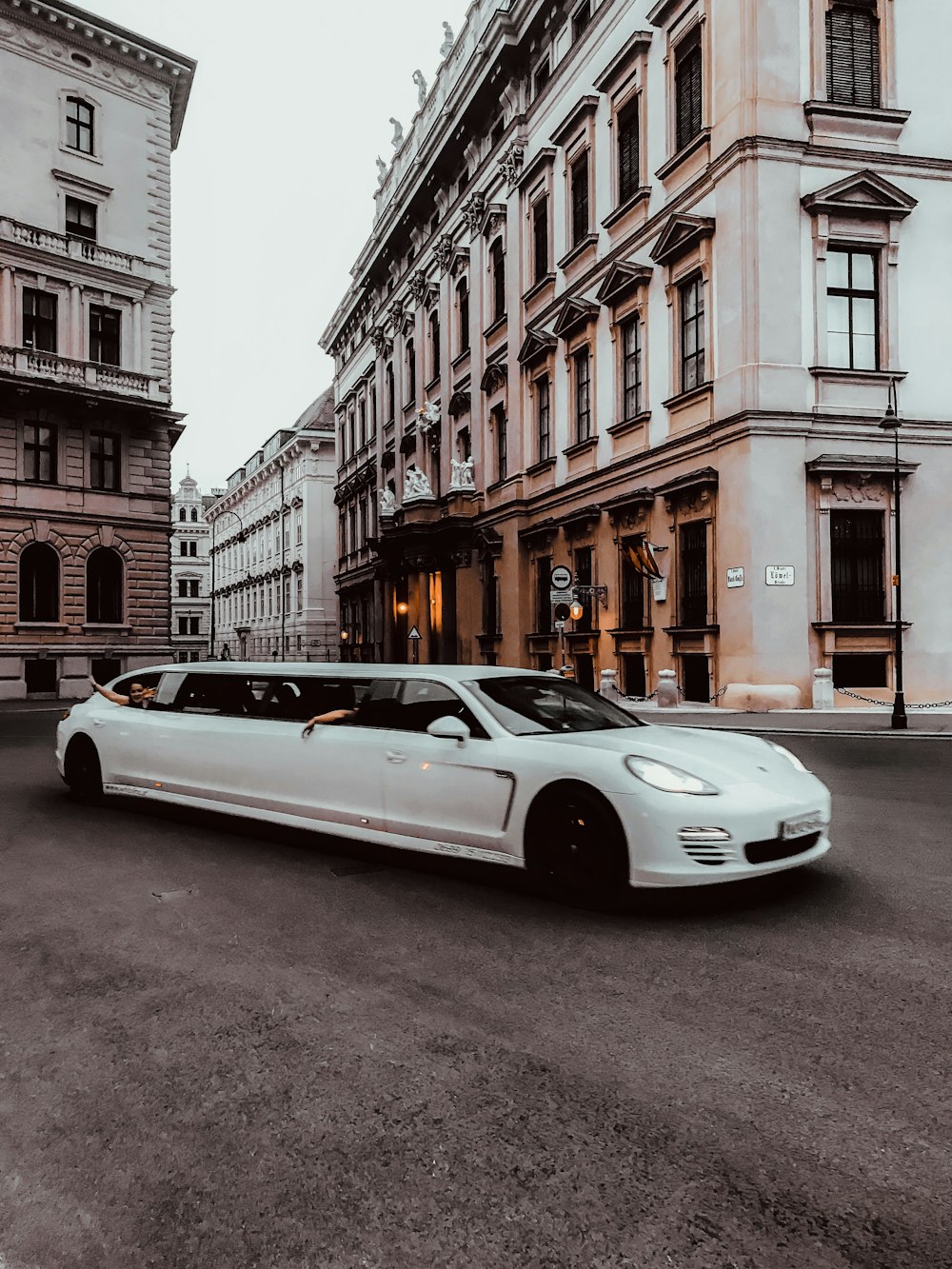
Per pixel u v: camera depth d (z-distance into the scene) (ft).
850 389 56.49
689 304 61.87
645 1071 9.66
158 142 104.83
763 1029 10.64
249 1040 10.59
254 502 220.64
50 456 96.58
